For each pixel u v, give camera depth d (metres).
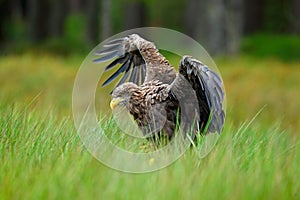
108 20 66.94
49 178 11.27
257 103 35.88
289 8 85.12
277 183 11.41
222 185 11.10
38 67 45.84
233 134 15.35
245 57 62.50
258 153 13.48
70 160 12.41
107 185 11.05
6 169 12.02
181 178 11.38
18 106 16.30
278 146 14.87
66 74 43.50
